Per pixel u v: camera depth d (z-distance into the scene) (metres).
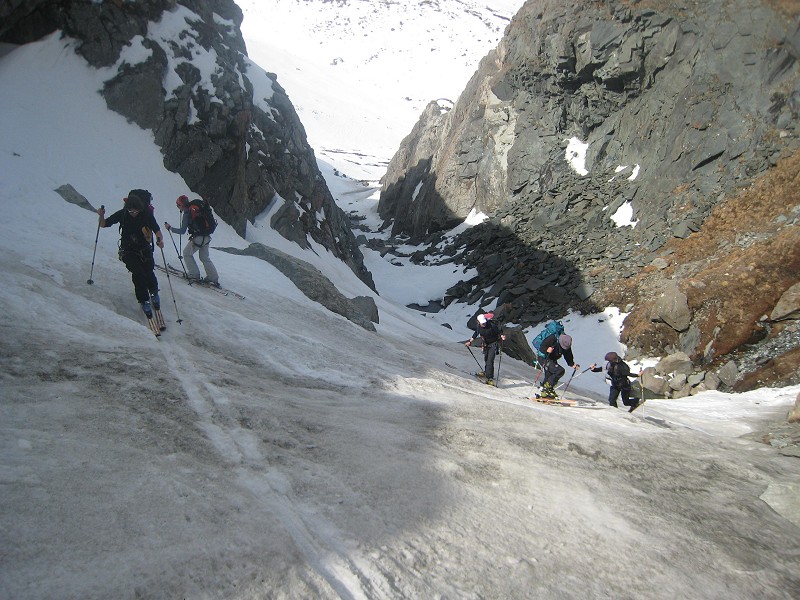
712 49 28.61
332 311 13.25
